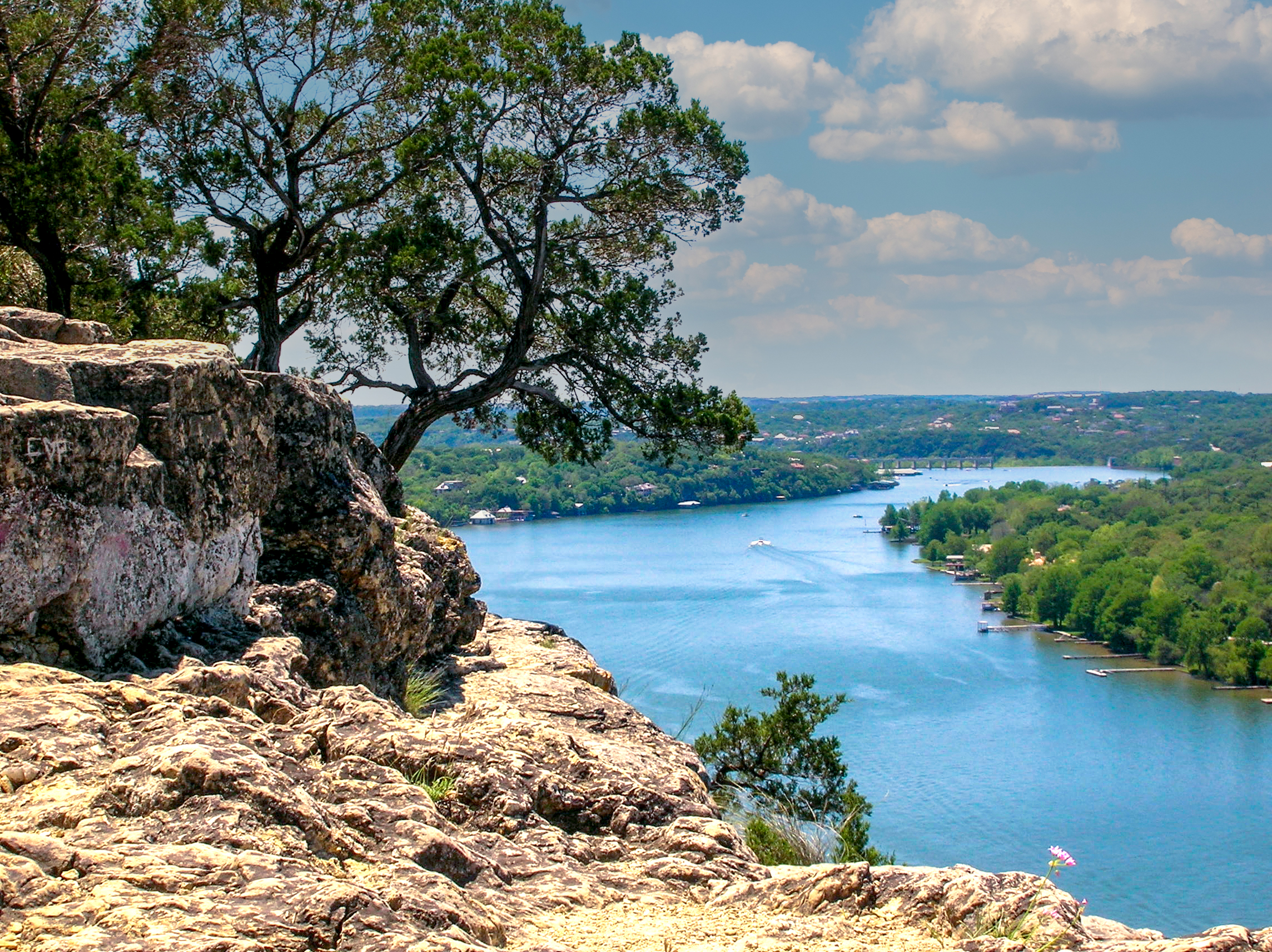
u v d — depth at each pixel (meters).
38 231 15.55
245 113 18.38
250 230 18.64
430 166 18.08
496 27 18.55
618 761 5.69
